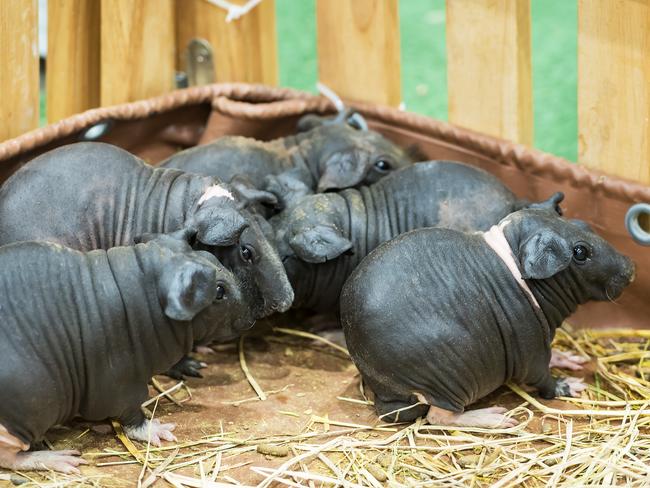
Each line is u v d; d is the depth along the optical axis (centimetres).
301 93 199
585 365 183
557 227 174
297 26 247
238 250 176
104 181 178
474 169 184
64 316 165
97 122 189
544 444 171
